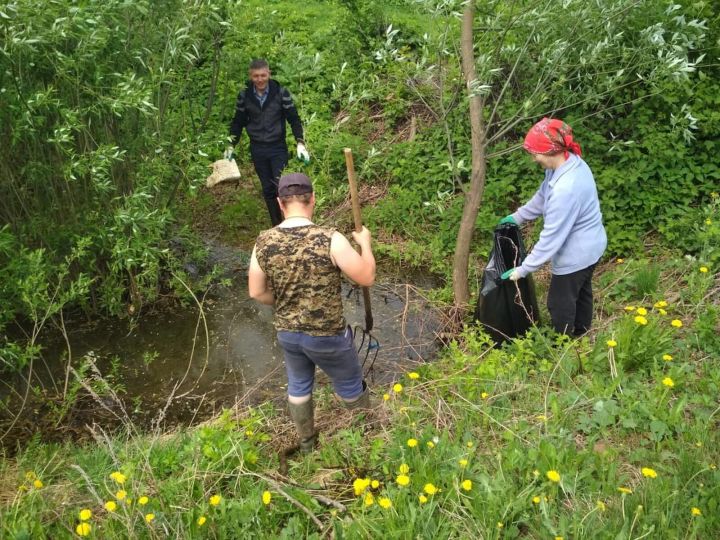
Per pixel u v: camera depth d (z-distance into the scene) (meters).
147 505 2.90
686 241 5.36
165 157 5.29
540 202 4.16
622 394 3.43
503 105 6.56
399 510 2.79
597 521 2.66
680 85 5.79
